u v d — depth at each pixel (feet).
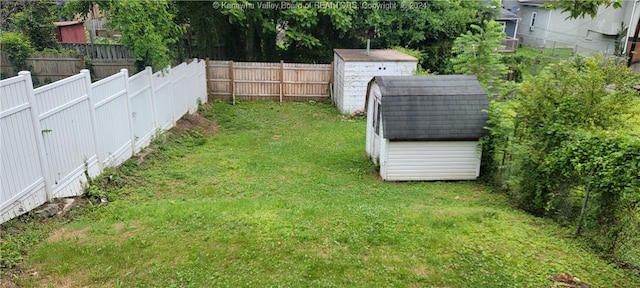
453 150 33.42
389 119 32.35
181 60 53.31
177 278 16.07
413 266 17.52
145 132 34.37
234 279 16.20
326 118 54.29
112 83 28.07
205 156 35.63
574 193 23.95
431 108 32.81
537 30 123.13
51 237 18.58
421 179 33.94
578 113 25.93
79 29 75.82
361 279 16.51
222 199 25.93
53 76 53.21
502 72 47.34
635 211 19.27
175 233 19.35
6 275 15.38
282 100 62.13
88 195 23.59
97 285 15.46
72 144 23.07
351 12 67.31
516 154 28.07
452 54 77.61
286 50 73.77
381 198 28.73
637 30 87.86
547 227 22.68
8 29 56.39
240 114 54.03
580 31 111.04
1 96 17.74
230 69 60.03
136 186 27.09
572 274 17.31
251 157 36.55
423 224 21.71
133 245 18.12
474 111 33.01
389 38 74.79
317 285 16.03
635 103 25.59
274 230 19.95
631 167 18.99
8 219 18.28
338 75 58.23
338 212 22.85
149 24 34.42
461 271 17.26
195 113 50.24
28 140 19.48
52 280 15.55
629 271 17.85
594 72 25.86
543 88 27.50
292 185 30.14
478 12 82.89
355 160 38.17
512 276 16.99
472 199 29.45
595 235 20.52
